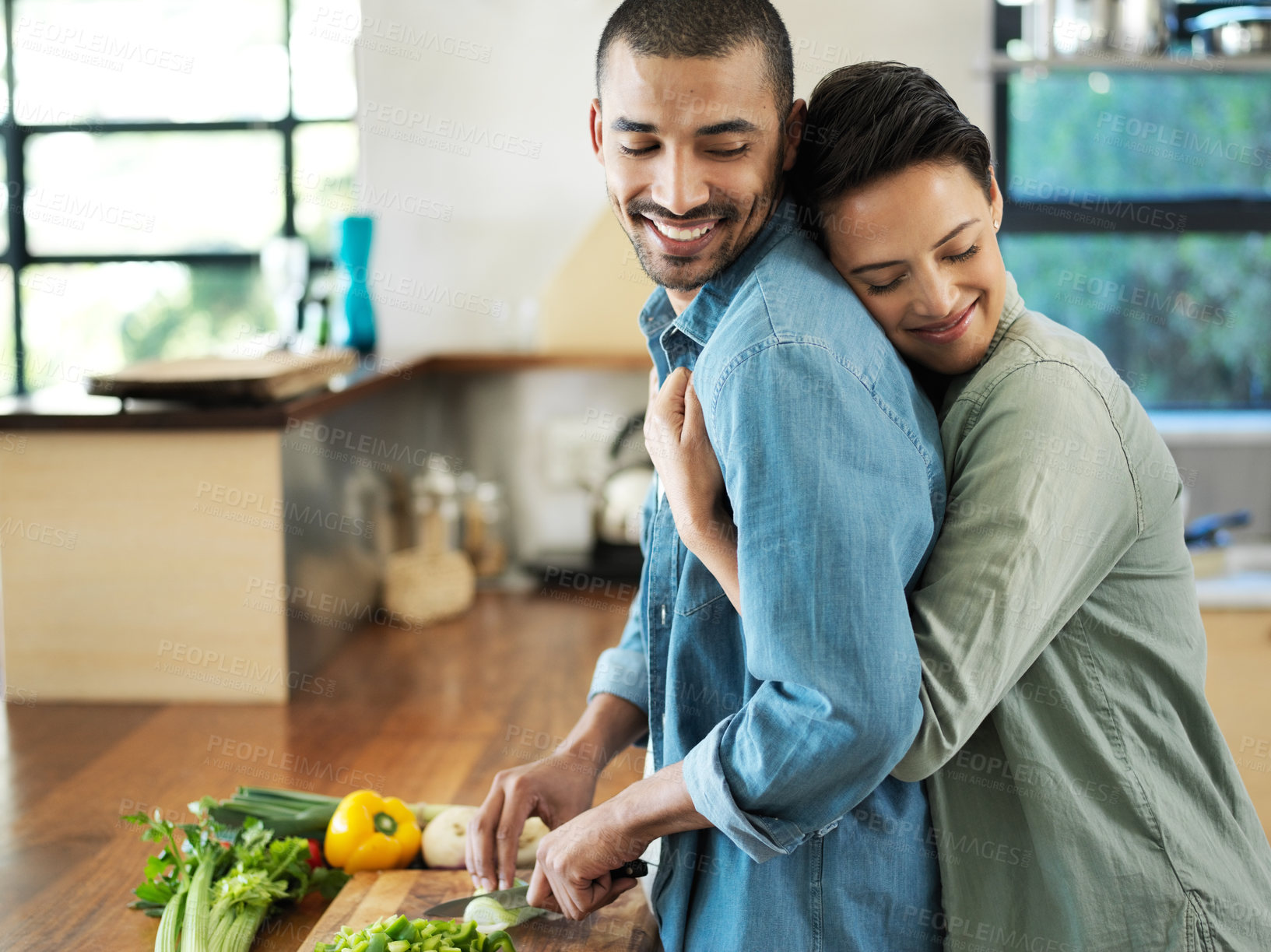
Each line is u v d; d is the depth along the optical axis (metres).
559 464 3.37
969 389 0.97
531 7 3.28
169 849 1.38
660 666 1.07
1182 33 3.06
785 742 0.86
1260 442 3.04
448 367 3.18
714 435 0.91
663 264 0.97
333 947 1.08
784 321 0.88
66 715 2.23
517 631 2.76
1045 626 0.93
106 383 2.27
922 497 0.90
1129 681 0.98
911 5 3.11
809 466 0.84
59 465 2.29
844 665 0.83
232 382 2.24
